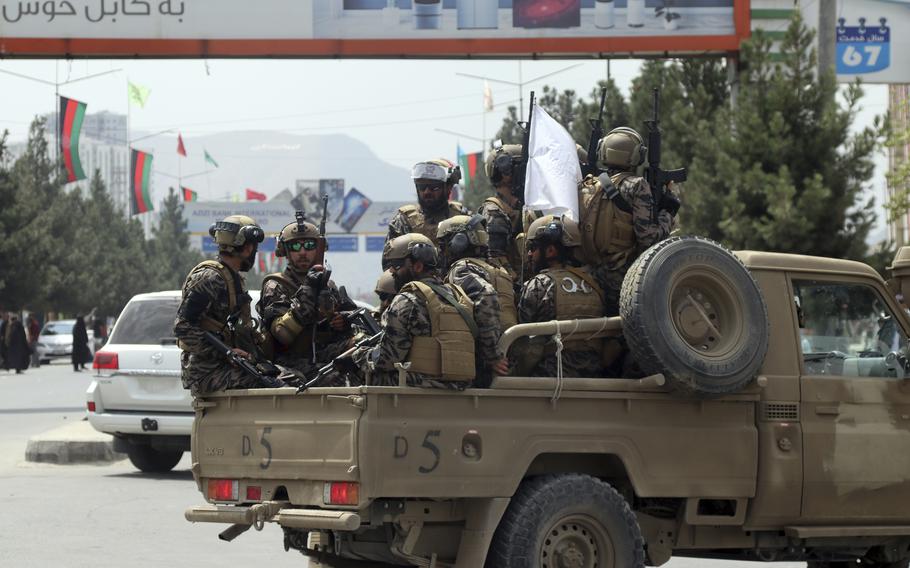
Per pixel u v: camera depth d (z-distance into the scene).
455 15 74.19
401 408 21.42
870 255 67.94
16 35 74.12
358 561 24.64
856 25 79.88
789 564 32.97
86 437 53.16
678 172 26.11
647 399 23.45
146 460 48.59
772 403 24.72
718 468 24.05
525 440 22.22
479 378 23.03
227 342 25.81
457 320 22.06
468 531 22.02
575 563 22.55
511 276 27.19
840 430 25.23
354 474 21.06
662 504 24.97
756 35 71.19
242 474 23.55
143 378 45.66
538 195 25.72
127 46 74.44
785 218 65.38
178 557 31.67
